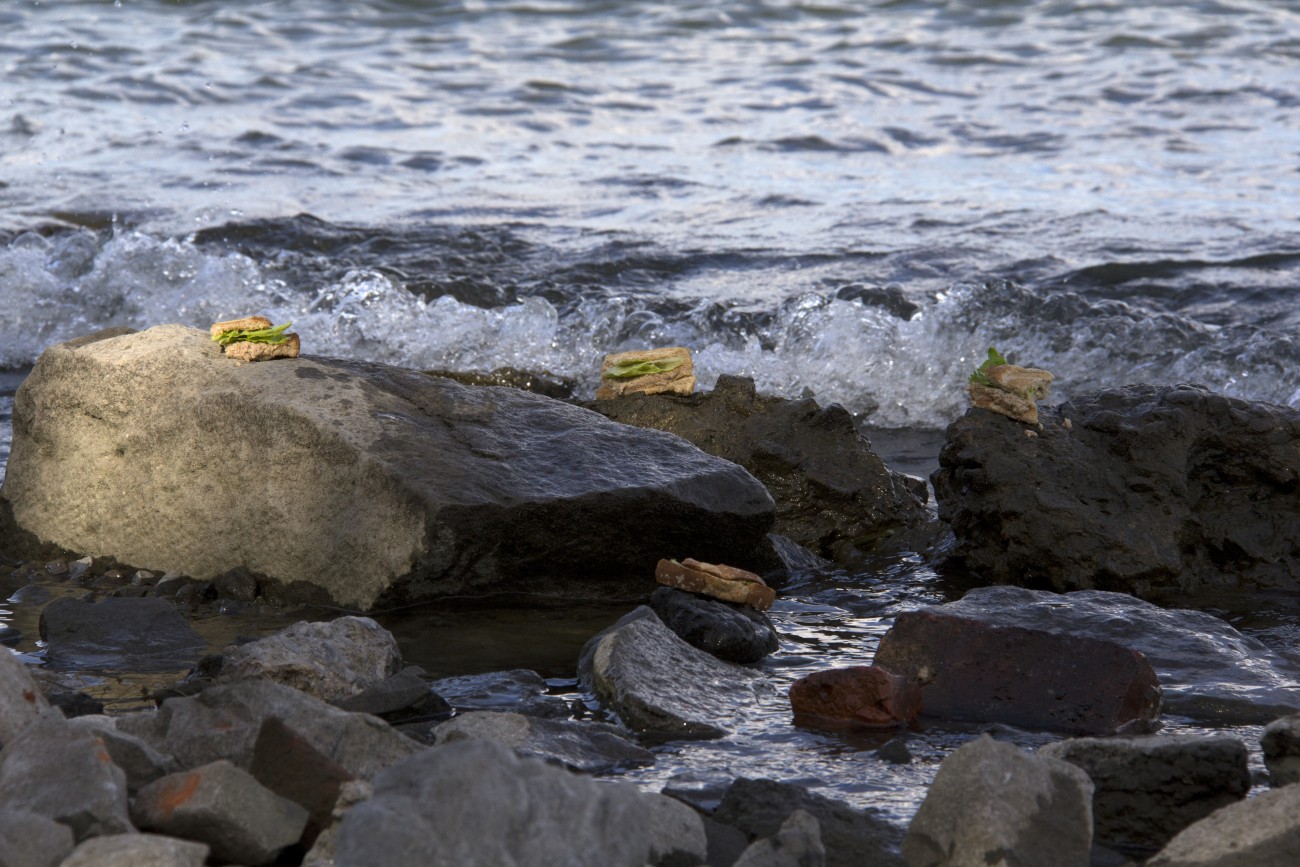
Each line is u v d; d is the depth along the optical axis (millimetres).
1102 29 24781
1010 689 5117
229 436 6621
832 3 26656
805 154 18562
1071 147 18719
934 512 8023
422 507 6141
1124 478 6953
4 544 7246
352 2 26781
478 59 23484
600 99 21344
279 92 21422
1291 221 15281
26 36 24125
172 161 17984
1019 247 14523
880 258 14227
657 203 16344
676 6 26844
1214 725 4973
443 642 5898
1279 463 6984
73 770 3703
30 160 17828
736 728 4984
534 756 4457
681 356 8125
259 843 3666
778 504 7625
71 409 7047
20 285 13156
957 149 18750
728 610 5918
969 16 25828
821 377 11336
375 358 12000
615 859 3355
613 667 5172
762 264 14117
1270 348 11406
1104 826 4125
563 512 6344
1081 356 11586
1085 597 5961
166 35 24484
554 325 12242
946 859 3775
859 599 6699
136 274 13391
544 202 16406
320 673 5031
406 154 18516
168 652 5688
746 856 3670
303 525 6391
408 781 3316
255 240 14844
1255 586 6910
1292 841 3547
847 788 4422
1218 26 24750
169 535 6734
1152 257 14047
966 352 11578
